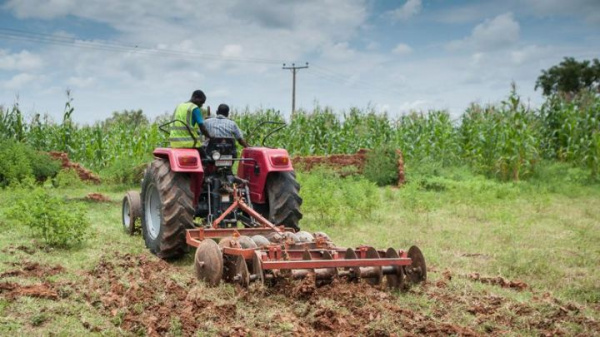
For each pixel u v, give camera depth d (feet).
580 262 23.89
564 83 152.05
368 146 62.85
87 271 20.62
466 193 43.45
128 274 19.89
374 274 18.08
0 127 57.67
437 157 61.05
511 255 24.16
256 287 16.88
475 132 62.90
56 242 25.07
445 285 19.27
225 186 23.79
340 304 16.33
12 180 45.85
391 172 54.44
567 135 62.44
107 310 16.10
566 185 51.26
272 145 63.41
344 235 28.86
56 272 20.20
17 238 26.16
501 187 46.55
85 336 14.14
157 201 24.58
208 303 16.40
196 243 20.44
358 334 14.43
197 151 23.30
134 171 50.85
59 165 51.11
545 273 22.18
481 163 59.26
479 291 18.88
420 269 18.61
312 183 39.93
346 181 50.16
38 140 58.90
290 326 14.79
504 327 15.44
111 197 43.60
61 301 16.80
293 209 24.34
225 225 24.17
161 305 16.38
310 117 65.72
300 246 18.81
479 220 34.58
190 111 24.35
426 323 14.99
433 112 65.77
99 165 59.82
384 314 15.61
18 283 18.31
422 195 41.93
